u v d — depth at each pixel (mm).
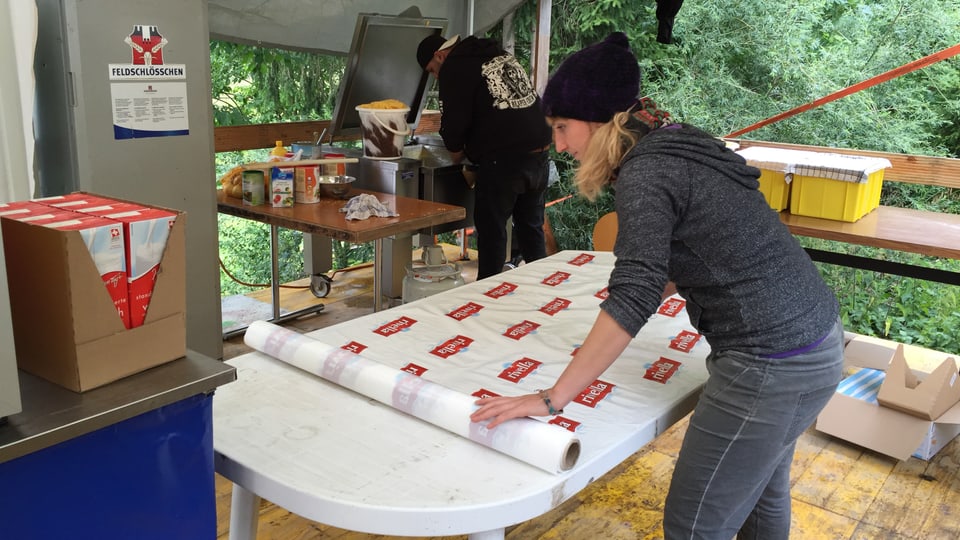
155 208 1282
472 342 1993
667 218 1388
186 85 2934
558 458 1338
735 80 6047
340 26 4168
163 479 1204
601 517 2449
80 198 1354
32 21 1448
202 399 1233
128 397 1136
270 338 1848
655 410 1656
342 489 1298
